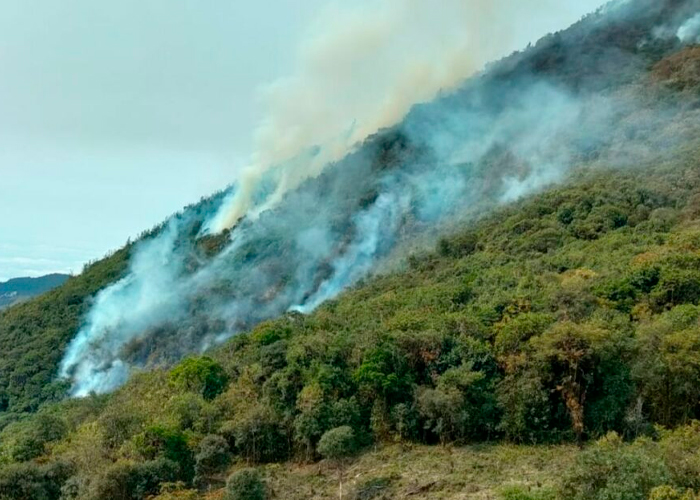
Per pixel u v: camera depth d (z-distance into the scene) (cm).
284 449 4934
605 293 5588
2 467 4797
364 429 4875
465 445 4556
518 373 4622
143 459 4638
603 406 4334
